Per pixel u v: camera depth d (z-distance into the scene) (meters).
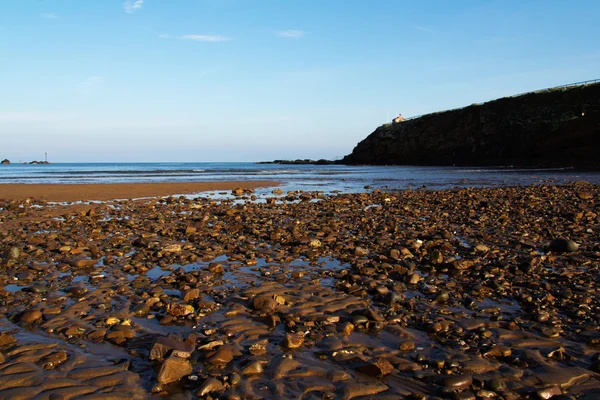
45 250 8.71
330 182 33.66
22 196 21.53
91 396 3.23
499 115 64.25
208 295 5.82
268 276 6.79
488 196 18.61
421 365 3.79
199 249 8.81
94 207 16.69
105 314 5.08
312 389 3.38
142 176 46.78
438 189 24.92
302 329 4.62
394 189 25.89
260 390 3.36
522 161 58.62
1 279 6.41
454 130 71.81
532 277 6.59
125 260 7.89
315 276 6.79
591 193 18.88
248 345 4.23
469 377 3.50
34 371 3.64
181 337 4.39
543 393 3.26
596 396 3.28
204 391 3.28
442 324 4.66
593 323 4.76
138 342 4.30
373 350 4.12
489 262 7.52
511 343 4.27
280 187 28.45
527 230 10.64
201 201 19.06
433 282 6.40
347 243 9.24
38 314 4.94
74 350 4.10
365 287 6.12
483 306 5.41
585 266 7.21
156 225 11.88
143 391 3.33
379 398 3.26
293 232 10.45
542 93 60.38
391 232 10.60
